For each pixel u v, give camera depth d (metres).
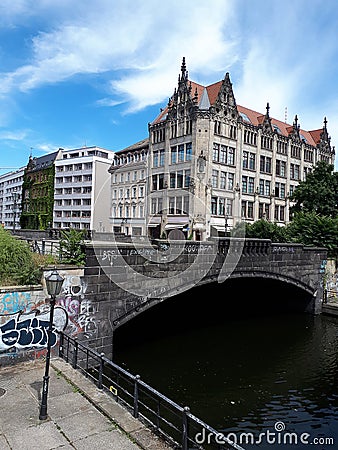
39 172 83.69
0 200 113.94
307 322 23.73
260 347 18.53
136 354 16.61
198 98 44.75
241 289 26.14
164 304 21.69
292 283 22.97
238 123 47.81
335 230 28.95
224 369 15.35
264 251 20.56
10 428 7.23
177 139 42.50
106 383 12.44
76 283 12.00
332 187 42.28
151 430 7.19
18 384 9.31
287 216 57.28
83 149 80.81
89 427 7.33
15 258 12.27
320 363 16.50
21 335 10.89
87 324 12.30
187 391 13.03
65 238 14.73
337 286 28.27
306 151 62.09
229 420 11.27
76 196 73.50
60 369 10.27
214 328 21.91
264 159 53.88
